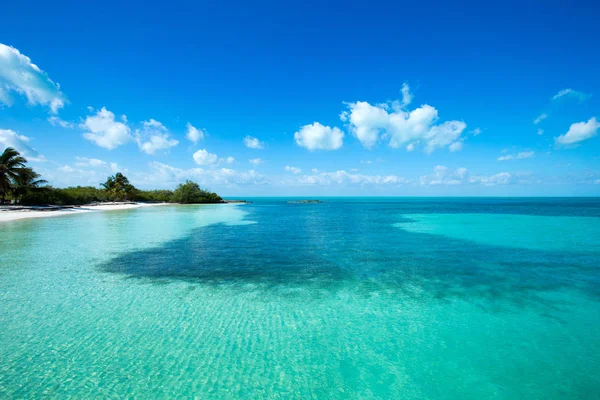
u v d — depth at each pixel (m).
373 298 9.09
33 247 16.73
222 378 5.25
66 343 6.32
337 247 17.53
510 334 6.80
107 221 31.52
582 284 10.34
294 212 53.22
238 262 13.59
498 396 4.80
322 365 5.66
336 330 7.04
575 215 43.47
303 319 7.63
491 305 8.50
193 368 5.53
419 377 5.28
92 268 12.38
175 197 85.19
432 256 15.05
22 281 10.54
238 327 7.17
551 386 5.02
